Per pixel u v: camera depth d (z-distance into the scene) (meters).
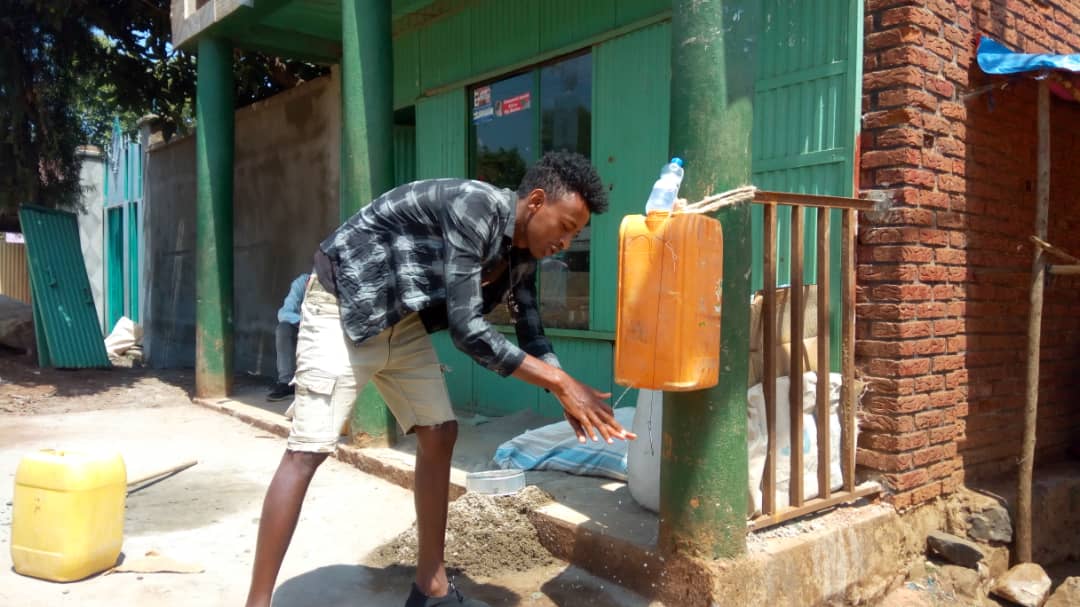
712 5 2.92
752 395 3.53
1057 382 4.95
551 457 4.39
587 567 3.44
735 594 3.00
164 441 6.15
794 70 4.16
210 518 4.22
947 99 3.95
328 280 2.69
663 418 3.13
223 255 7.80
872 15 3.86
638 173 5.39
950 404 4.03
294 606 3.14
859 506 3.74
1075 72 3.90
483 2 6.66
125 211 15.48
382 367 2.78
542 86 6.23
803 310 3.72
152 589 3.23
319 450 2.66
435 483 2.95
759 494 3.47
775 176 4.26
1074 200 5.00
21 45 9.56
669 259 2.59
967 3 4.08
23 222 9.97
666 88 5.18
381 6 5.28
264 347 10.36
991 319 4.30
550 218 2.57
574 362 5.94
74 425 6.80
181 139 12.42
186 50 8.30
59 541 3.22
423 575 3.00
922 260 3.79
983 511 3.96
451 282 2.46
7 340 10.64
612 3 5.57
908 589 3.73
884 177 3.79
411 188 2.64
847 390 3.64
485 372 6.73
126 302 15.52
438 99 7.19
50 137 9.98
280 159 9.93
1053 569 4.39
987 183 4.23
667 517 3.12
